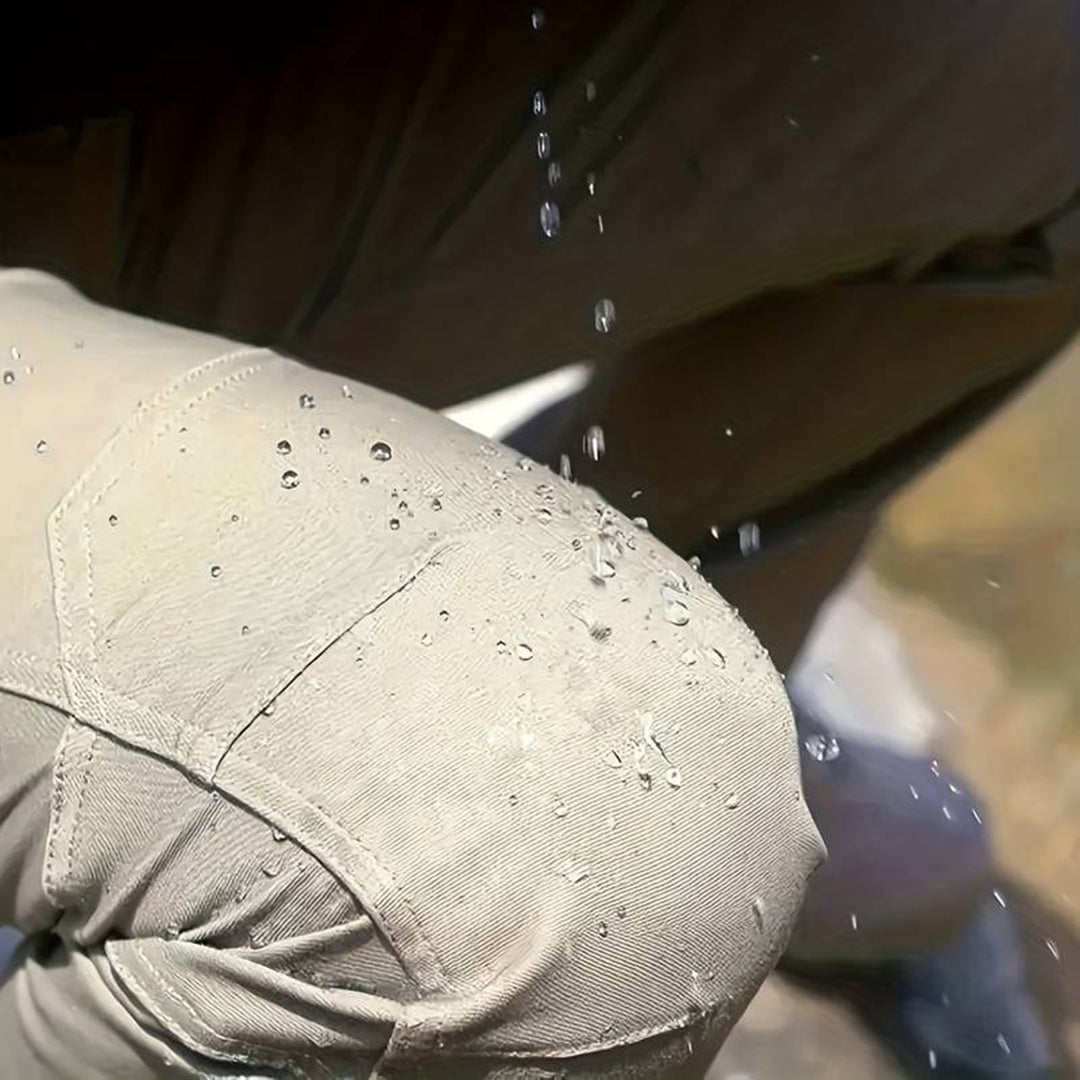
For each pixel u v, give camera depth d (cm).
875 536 110
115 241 63
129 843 49
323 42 62
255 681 49
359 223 65
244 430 52
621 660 50
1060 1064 83
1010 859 93
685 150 67
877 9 65
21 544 50
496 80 63
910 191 69
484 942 48
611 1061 49
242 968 48
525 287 69
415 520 51
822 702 94
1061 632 107
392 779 48
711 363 76
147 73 61
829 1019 85
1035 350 80
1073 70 68
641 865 48
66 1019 50
